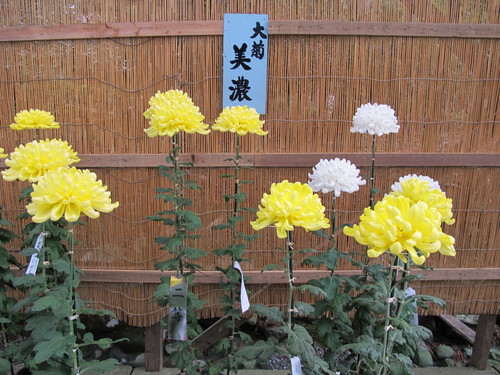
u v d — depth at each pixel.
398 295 1.42
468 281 2.28
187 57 2.05
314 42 2.07
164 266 1.64
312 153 2.14
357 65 2.10
